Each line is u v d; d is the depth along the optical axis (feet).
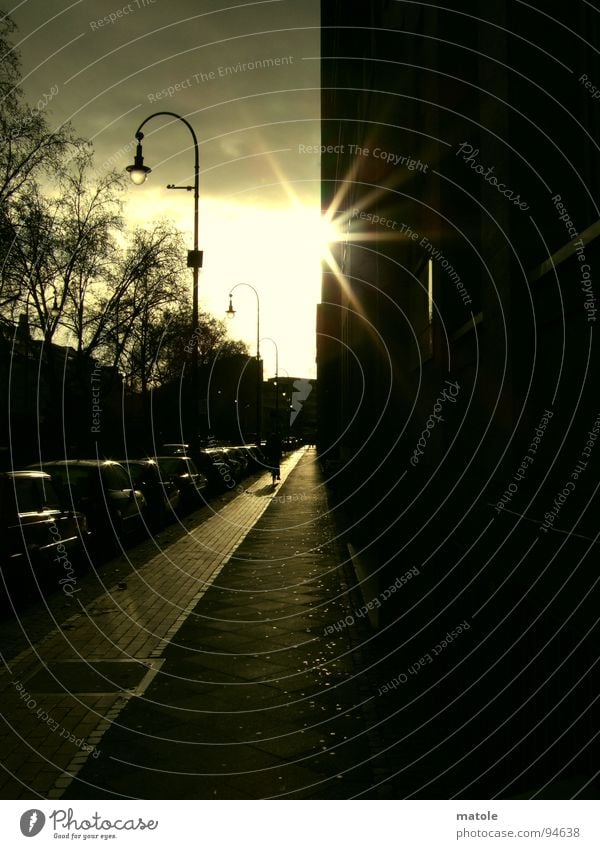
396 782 13.10
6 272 65.72
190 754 14.55
